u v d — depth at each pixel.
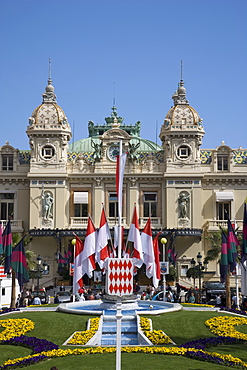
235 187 91.56
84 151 102.44
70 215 90.06
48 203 88.56
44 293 68.62
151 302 52.19
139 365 31.28
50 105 90.94
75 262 48.97
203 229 90.38
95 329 39.78
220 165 92.00
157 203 90.50
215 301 63.03
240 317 44.12
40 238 88.69
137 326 40.69
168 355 33.78
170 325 41.38
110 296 47.19
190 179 89.56
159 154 92.19
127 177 90.19
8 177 90.50
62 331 40.38
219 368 30.92
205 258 80.56
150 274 50.06
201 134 90.44
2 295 59.34
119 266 43.12
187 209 89.25
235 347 36.00
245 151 93.62
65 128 90.25
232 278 83.25
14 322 41.62
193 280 87.06
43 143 89.88
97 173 90.00
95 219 89.75
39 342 36.81
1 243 50.19
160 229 87.19
